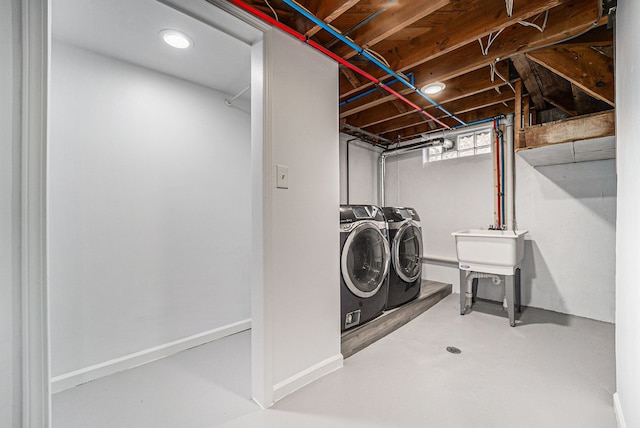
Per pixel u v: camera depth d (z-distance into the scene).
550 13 1.75
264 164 1.53
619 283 1.41
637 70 1.02
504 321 2.77
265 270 1.53
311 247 1.79
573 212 2.91
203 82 2.35
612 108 2.50
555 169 3.00
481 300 3.42
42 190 0.95
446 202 3.82
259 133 1.55
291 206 1.67
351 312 2.24
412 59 2.03
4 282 0.91
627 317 1.23
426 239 4.01
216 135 2.51
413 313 2.86
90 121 1.85
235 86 2.42
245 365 2.01
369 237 2.53
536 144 2.34
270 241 1.56
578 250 2.89
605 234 2.75
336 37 1.79
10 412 0.92
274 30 1.59
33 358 0.94
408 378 1.81
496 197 3.30
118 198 1.96
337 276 1.98
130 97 2.02
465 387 1.71
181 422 1.44
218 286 2.51
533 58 1.96
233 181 2.63
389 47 2.15
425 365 1.97
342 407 1.54
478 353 2.13
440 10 1.77
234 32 1.53
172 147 2.24
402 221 2.90
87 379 1.80
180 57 1.95
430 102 2.69
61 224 1.74
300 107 1.73
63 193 1.75
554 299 3.03
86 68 1.83
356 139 3.84
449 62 2.22
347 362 2.01
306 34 1.68
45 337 0.96
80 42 1.76
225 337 2.51
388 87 2.38
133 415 1.49
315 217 1.82
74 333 1.77
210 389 1.72
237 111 2.66
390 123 3.62
